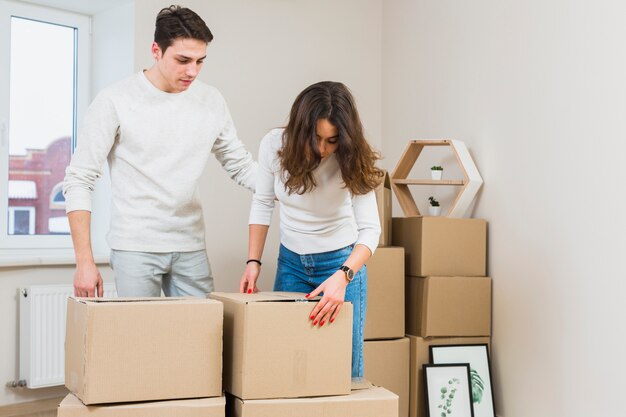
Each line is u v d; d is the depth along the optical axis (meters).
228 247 4.04
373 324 3.41
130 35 3.83
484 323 3.59
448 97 3.99
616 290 2.88
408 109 4.34
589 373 3.01
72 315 1.92
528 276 3.39
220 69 4.01
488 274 3.68
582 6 3.09
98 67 4.05
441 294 3.49
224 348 2.00
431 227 3.51
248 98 4.11
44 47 3.97
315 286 2.37
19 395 3.65
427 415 3.37
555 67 3.24
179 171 2.42
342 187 2.19
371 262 3.41
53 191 4.01
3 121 3.80
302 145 1.98
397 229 3.71
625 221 2.84
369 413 1.93
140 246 2.38
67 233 4.07
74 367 1.86
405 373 3.47
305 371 1.92
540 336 3.30
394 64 4.47
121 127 2.33
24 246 3.86
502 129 3.57
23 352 3.60
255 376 1.87
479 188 3.73
